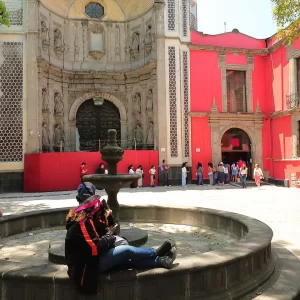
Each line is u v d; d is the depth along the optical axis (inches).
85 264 134.3
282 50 844.0
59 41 900.0
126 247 145.2
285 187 786.8
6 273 141.3
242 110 909.8
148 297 142.1
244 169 769.6
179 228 315.0
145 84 914.7
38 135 783.7
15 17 785.6
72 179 775.1
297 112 777.6
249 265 167.3
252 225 226.1
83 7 952.9
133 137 938.7
